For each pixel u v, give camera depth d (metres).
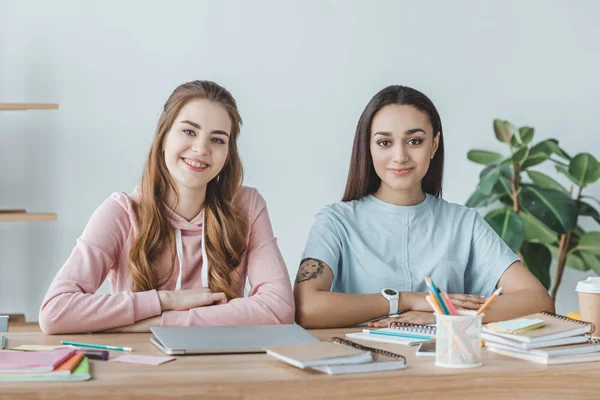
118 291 1.80
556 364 1.28
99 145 3.30
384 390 1.16
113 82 3.30
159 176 1.79
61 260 3.28
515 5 3.60
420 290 1.96
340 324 1.78
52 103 3.25
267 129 3.43
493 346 1.37
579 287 1.59
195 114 1.72
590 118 3.67
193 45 3.36
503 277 1.97
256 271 1.81
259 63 3.41
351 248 1.97
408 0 3.52
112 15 3.30
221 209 1.83
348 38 3.47
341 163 3.48
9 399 1.04
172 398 1.09
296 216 3.45
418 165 1.92
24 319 3.12
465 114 3.58
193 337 1.39
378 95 1.93
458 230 2.01
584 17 3.65
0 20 3.22
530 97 3.62
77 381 1.09
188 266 1.80
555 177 3.64
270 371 1.18
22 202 3.24
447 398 1.18
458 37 3.56
